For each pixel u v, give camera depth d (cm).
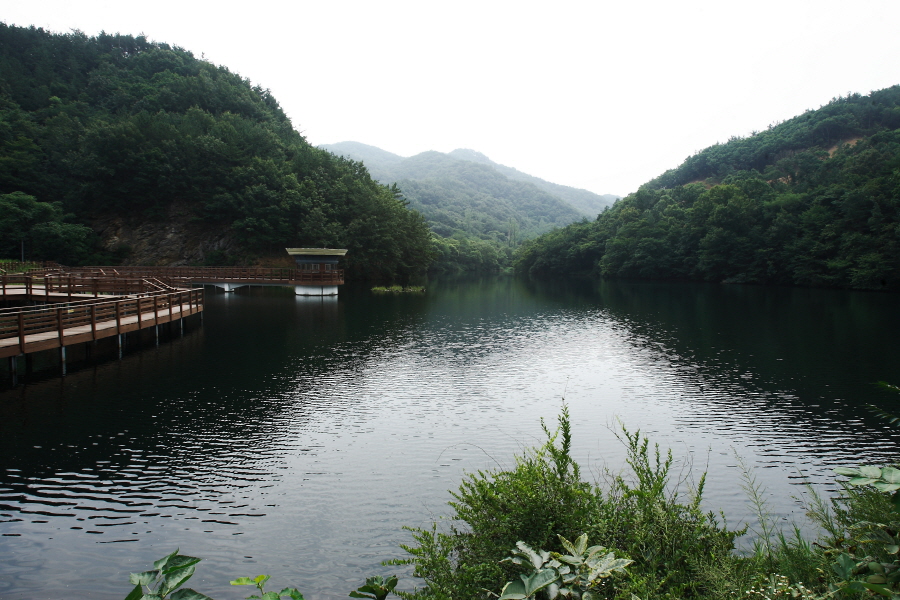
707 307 3875
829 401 1459
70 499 874
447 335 2550
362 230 6669
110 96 9269
